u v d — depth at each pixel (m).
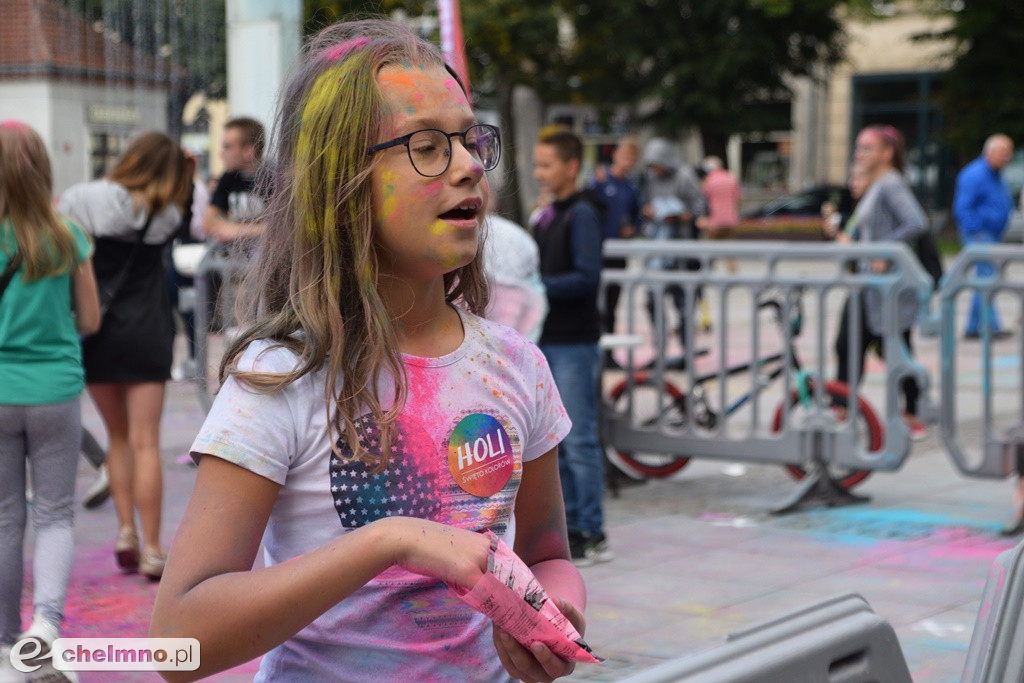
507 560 1.41
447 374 1.56
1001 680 1.51
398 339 1.57
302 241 1.52
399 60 1.55
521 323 4.74
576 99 30.19
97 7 26.02
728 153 29.98
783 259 6.16
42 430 3.85
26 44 23.62
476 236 1.56
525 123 34.41
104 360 4.70
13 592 3.81
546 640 1.41
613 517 6.02
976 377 10.20
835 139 36.19
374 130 1.51
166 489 6.39
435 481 1.52
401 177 1.51
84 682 3.70
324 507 1.48
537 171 5.19
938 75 34.66
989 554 5.27
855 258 5.95
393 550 1.38
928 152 35.06
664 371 6.68
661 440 6.42
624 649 4.07
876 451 6.29
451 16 5.46
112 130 24.72
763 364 6.71
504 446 1.58
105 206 4.65
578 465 5.13
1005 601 1.56
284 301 1.59
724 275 6.29
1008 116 28.39
